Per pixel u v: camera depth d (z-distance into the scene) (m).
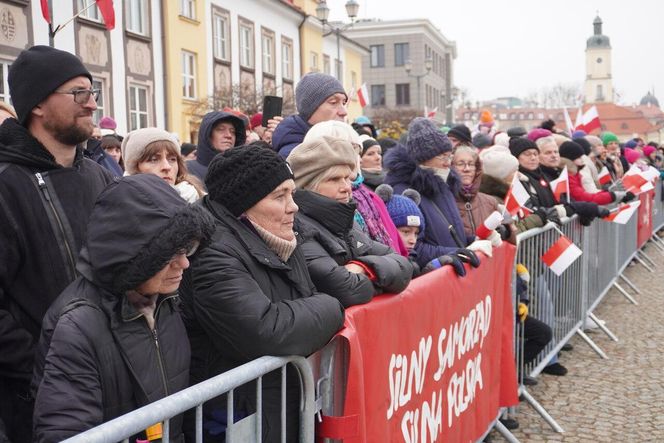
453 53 64.12
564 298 5.55
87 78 2.21
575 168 6.66
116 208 1.76
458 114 72.75
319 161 2.62
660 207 12.80
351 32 53.97
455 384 3.04
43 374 1.68
